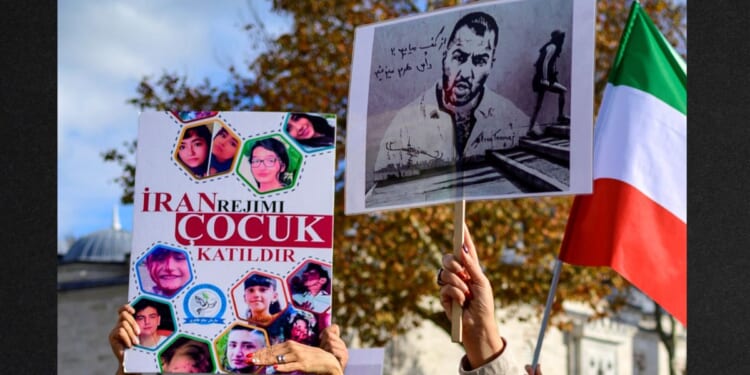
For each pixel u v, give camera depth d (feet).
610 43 65.16
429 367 78.23
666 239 15.38
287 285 10.89
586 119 10.69
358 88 11.51
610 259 15.29
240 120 11.12
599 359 90.17
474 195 10.93
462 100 11.13
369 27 11.61
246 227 10.96
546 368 86.74
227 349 10.80
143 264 10.94
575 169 10.66
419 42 11.40
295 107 63.05
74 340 89.35
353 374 11.35
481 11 11.21
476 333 10.03
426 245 58.44
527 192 10.77
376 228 57.67
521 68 10.98
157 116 11.14
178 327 10.84
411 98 11.32
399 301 59.36
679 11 65.46
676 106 15.83
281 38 63.67
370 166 11.35
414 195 11.15
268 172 11.05
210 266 10.93
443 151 11.14
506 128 10.96
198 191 11.03
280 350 10.77
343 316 58.80
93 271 90.48
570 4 10.91
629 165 15.58
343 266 57.93
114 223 94.32
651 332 94.07
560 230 62.44
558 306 64.28
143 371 10.78
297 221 10.96
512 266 62.44
